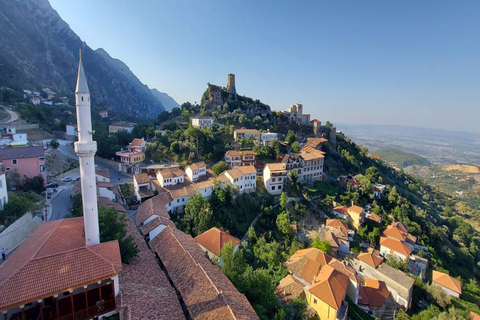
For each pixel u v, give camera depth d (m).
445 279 66.12
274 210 81.19
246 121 150.25
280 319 34.72
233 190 77.62
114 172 93.50
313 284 47.59
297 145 125.81
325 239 71.62
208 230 58.66
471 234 117.06
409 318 48.38
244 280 40.38
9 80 190.38
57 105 186.88
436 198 186.75
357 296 51.12
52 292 23.56
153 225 53.44
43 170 71.38
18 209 48.12
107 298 29.48
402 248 73.38
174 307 30.75
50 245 29.27
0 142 83.50
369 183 108.81
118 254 29.64
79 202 54.38
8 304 21.78
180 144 103.94
